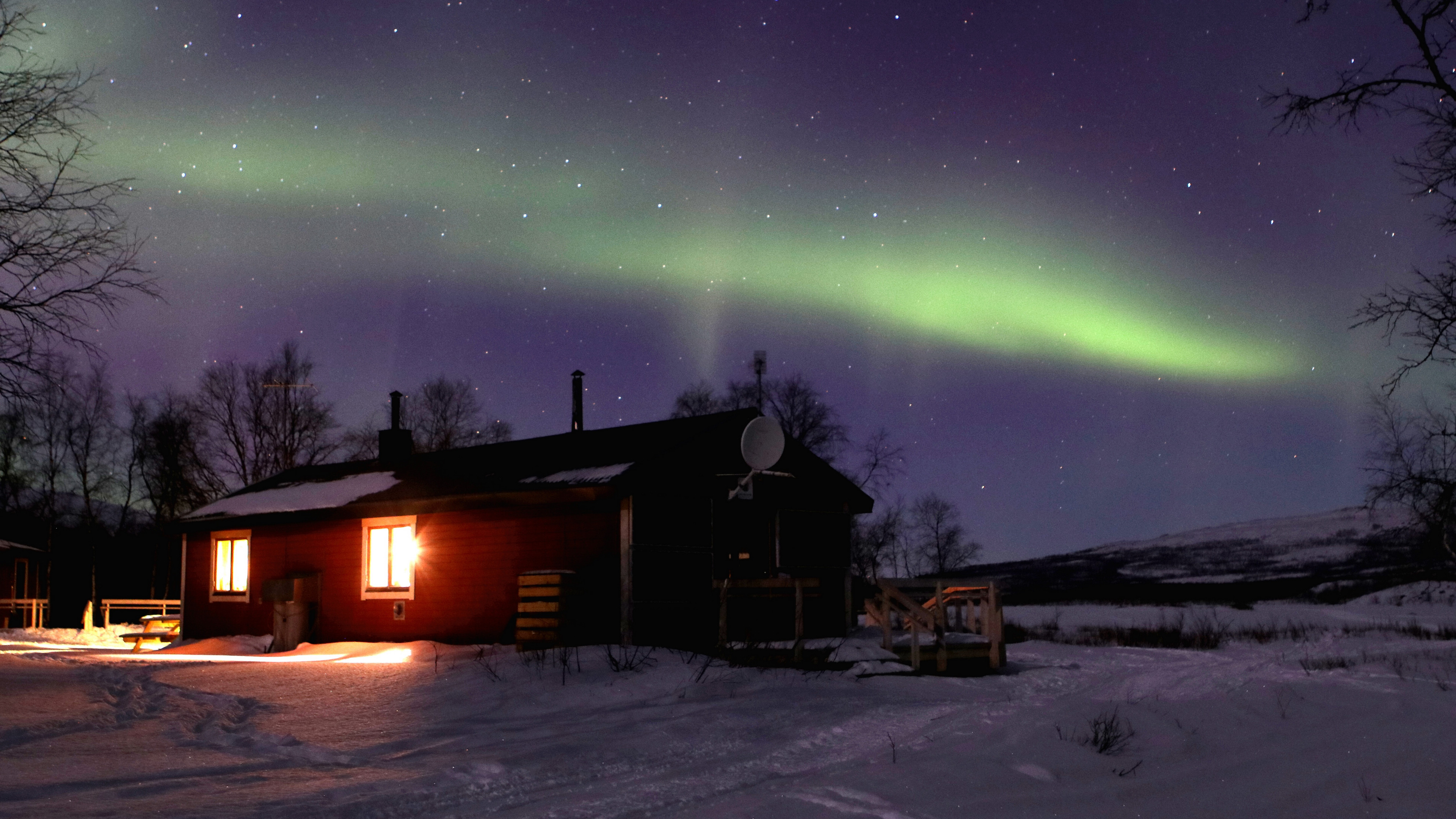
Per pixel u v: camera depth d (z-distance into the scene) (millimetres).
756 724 10172
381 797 7082
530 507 18047
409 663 15836
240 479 44031
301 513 21656
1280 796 6906
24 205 14188
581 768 8148
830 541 19797
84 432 43625
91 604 30797
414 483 21094
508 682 12789
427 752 8867
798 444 19547
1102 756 8156
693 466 17750
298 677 14047
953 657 14734
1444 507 24359
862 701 11727
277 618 21266
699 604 17438
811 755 8688
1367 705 10148
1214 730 9195
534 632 16344
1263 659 16172
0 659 16781
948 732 9359
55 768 8008
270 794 7148
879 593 17438
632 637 16297
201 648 21250
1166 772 7707
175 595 46500
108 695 12305
